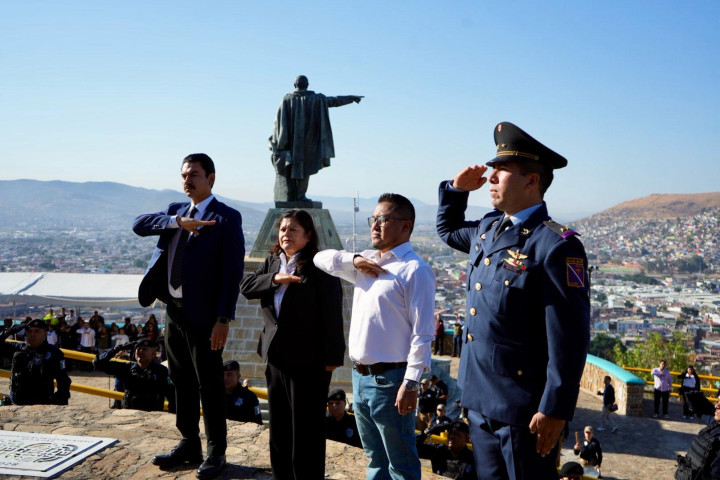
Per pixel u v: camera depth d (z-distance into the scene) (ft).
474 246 10.57
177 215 14.48
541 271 9.23
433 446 23.39
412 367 11.22
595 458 43.14
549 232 9.37
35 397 21.08
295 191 68.23
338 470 14.90
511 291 9.41
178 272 14.25
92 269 410.93
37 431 16.05
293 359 12.82
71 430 16.21
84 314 212.64
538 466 9.09
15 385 21.09
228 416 21.49
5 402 21.84
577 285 8.91
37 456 14.10
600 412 60.29
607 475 45.60
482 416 9.78
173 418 17.72
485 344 9.66
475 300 9.95
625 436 53.88
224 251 14.02
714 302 443.32
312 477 12.75
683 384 58.80
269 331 13.05
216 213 14.37
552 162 9.80
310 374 12.84
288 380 12.92
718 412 18.72
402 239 12.25
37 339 21.26
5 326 58.80
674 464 47.70
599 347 249.34
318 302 12.89
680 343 124.98
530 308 9.34
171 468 14.11
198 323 13.83
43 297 74.18
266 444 16.19
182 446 14.32
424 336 11.41
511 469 9.20
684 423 57.36
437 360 65.26
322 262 12.73
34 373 21.06
